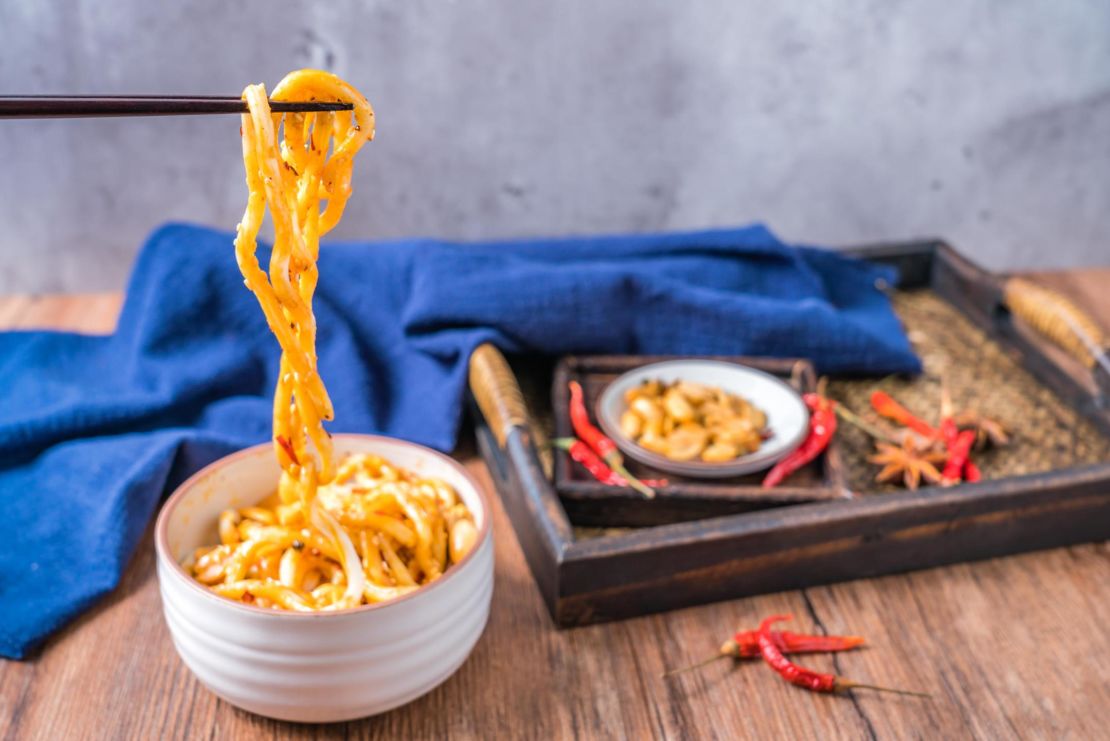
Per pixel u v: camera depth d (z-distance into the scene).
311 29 0.92
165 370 0.72
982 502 0.61
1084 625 0.60
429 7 0.93
